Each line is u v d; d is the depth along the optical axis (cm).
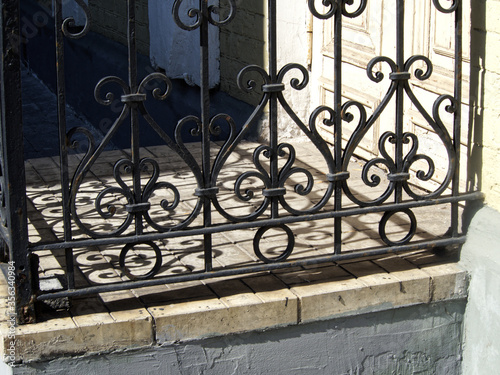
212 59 600
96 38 844
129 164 272
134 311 282
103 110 779
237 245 353
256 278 313
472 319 323
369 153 481
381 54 454
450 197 318
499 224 310
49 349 266
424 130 428
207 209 288
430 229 369
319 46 518
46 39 958
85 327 269
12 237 262
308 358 306
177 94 654
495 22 298
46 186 442
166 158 500
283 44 523
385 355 319
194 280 290
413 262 329
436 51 409
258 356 298
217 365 293
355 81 484
